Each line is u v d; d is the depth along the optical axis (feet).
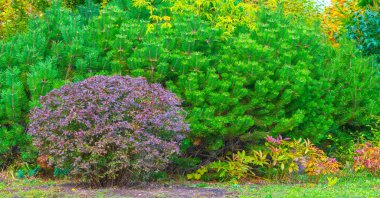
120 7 43.45
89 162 28.91
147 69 35.22
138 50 34.88
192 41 35.73
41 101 30.55
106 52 37.27
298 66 36.99
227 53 36.22
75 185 31.04
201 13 40.65
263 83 35.19
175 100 30.81
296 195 28.09
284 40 37.78
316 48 39.06
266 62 36.29
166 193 28.91
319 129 38.75
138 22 42.04
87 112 28.66
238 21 40.40
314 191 29.45
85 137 28.71
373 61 43.65
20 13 46.50
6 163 35.81
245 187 32.42
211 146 35.99
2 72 36.11
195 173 36.09
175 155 32.40
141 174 30.78
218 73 36.55
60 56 36.42
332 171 34.76
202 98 34.53
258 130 37.99
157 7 43.50
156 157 29.84
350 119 41.78
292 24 40.55
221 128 35.06
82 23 41.65
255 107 36.06
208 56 36.73
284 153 35.40
